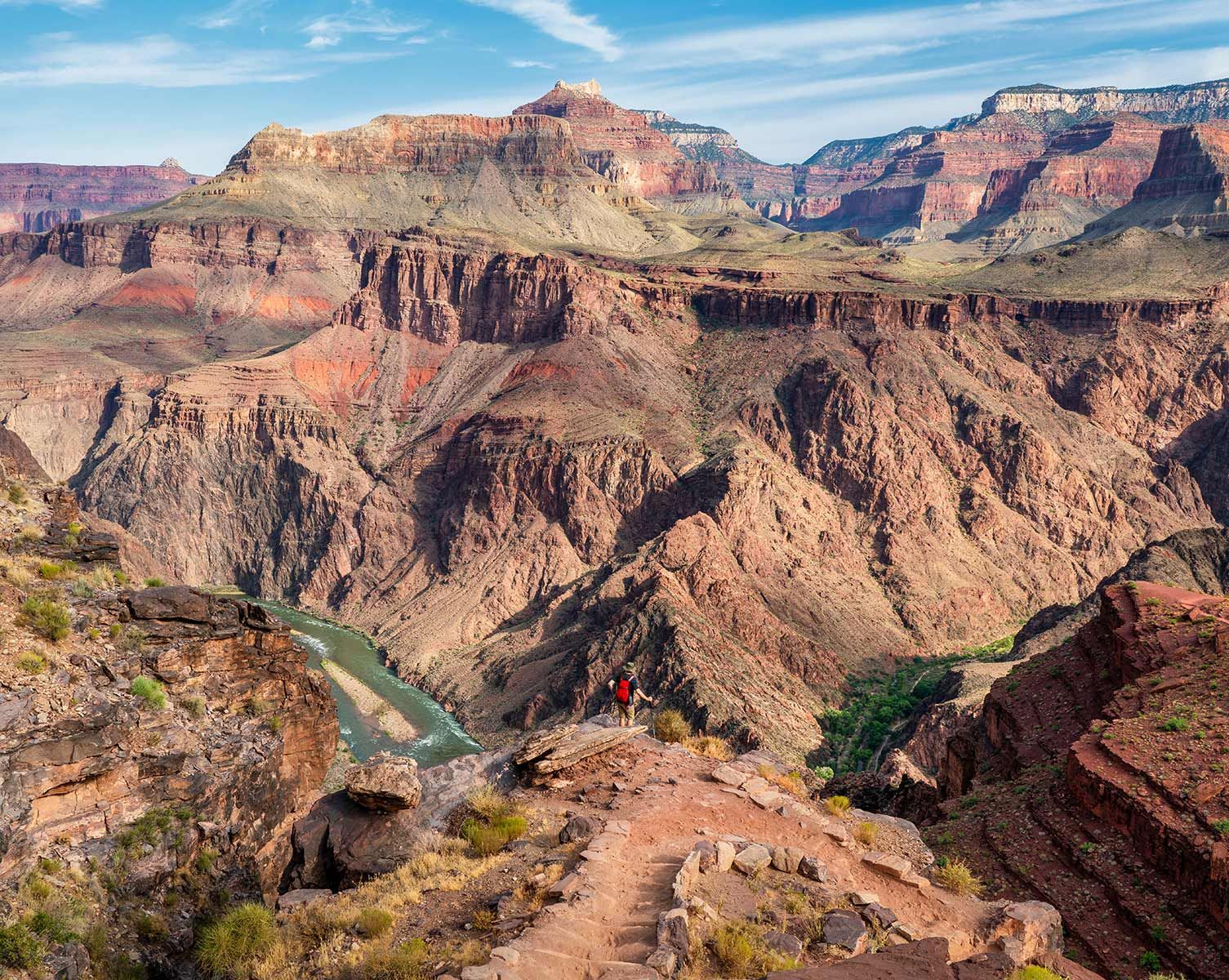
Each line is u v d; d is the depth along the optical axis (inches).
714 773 1120.2
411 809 1082.1
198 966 942.4
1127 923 1255.5
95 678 1208.2
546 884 850.8
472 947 754.2
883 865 963.3
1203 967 1150.3
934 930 867.4
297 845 1080.2
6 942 892.6
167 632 1339.8
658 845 919.0
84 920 983.6
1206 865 1215.6
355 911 880.9
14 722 1060.5
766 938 780.0
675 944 741.9
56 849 1043.3
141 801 1146.0
